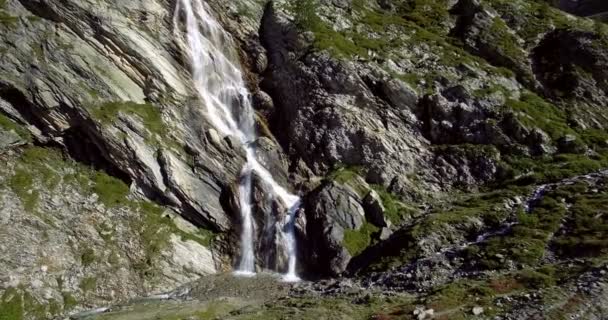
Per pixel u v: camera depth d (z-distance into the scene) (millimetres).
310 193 40844
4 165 35969
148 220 37406
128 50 42719
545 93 49594
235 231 39406
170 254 36312
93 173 38562
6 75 38062
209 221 39219
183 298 32875
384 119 45531
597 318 20984
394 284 30750
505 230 33281
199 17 48844
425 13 59969
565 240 29547
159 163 39312
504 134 44250
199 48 47062
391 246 35688
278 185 42344
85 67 40688
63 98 38750
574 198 34625
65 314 31047
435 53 52031
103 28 42156
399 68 49562
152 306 31188
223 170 41219
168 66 44438
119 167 38625
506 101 46781
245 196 40531
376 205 39094
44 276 32188
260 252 38812
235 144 42312
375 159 43156
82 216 35781
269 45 51406
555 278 25281
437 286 28281
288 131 45594
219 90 47031
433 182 42688
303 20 52094
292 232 38875
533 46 54188
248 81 49812
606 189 34875
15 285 30953
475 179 42406
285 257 38125
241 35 51750
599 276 23922
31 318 30141
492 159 42844
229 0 53156
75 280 32906
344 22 54094
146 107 41844
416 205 40844
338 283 33094
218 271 37531
